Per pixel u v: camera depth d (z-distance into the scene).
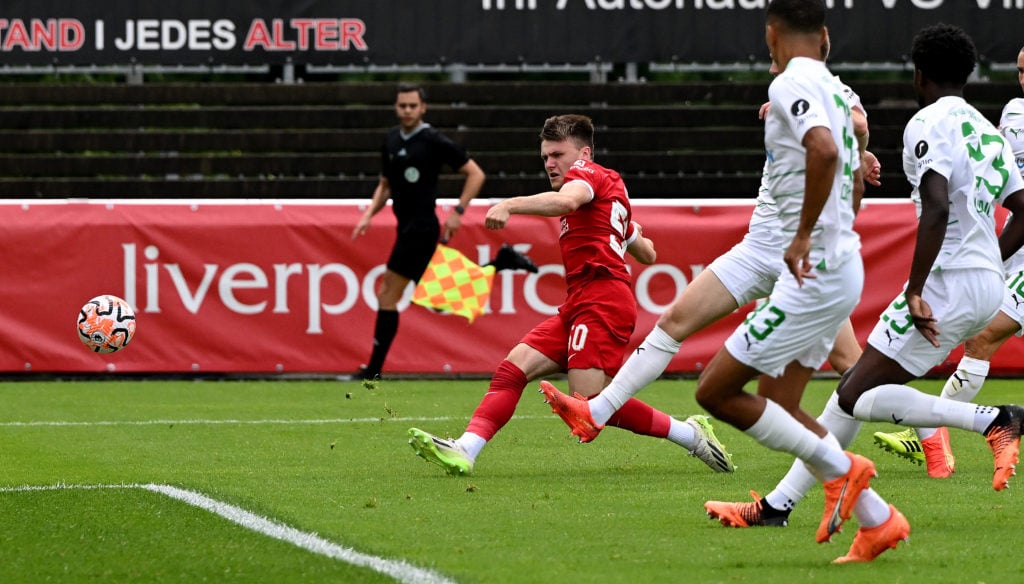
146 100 46.47
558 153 20.89
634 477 20.44
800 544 14.77
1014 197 17.92
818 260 13.84
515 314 36.06
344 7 44.56
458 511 17.08
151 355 35.94
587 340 20.09
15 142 45.81
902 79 54.75
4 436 25.41
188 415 29.08
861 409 17.47
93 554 14.30
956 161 17.19
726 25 44.59
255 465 21.67
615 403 18.44
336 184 45.22
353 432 26.22
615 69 48.84
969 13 44.38
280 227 35.97
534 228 35.84
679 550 14.43
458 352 36.12
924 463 21.97
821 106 13.48
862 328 35.94
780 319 13.80
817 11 14.09
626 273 20.56
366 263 35.97
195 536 15.27
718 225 35.97
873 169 19.05
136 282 35.94
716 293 17.97
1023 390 34.06
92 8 44.38
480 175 34.41
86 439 25.03
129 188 45.09
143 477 20.23
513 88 46.72
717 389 13.89
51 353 35.84
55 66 44.75
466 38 44.62
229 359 35.97
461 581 12.82
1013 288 21.62
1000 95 45.94
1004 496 18.36
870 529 13.61
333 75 50.84
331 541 14.92
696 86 46.84
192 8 44.47
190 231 35.88
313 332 36.00
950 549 14.47
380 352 34.53
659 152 46.09
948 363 37.25
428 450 19.78
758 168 45.78
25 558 14.12
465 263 33.12
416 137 34.09
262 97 46.62
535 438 25.36
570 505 17.58
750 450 23.72
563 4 44.53
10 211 35.75
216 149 46.12
